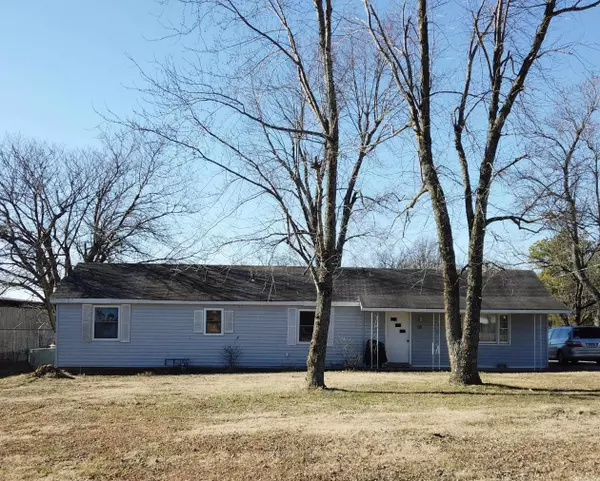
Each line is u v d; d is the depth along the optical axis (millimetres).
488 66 15820
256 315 25062
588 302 38594
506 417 11516
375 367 24453
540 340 25422
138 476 7711
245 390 16047
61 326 24375
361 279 26734
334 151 14875
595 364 27859
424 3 15594
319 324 15812
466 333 16812
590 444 9273
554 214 15469
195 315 24828
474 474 7746
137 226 32906
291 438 9633
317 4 15062
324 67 15273
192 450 8930
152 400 14141
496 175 15438
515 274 27812
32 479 7617
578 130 26312
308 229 15523
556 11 14992
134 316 24641
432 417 11516
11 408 13094
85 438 9812
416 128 15719
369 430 10227
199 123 23359
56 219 31266
